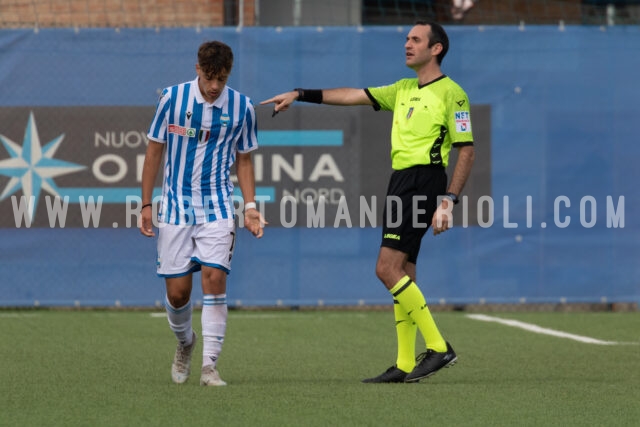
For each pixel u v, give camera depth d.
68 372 22.69
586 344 28.44
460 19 46.50
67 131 35.34
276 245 35.59
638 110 36.16
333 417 17.30
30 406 18.30
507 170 35.94
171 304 20.73
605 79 36.09
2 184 35.25
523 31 35.88
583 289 36.19
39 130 35.31
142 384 20.94
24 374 22.34
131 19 41.22
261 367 23.97
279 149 35.41
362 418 17.23
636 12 46.06
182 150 20.48
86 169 35.38
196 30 35.50
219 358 25.48
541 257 36.09
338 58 35.56
